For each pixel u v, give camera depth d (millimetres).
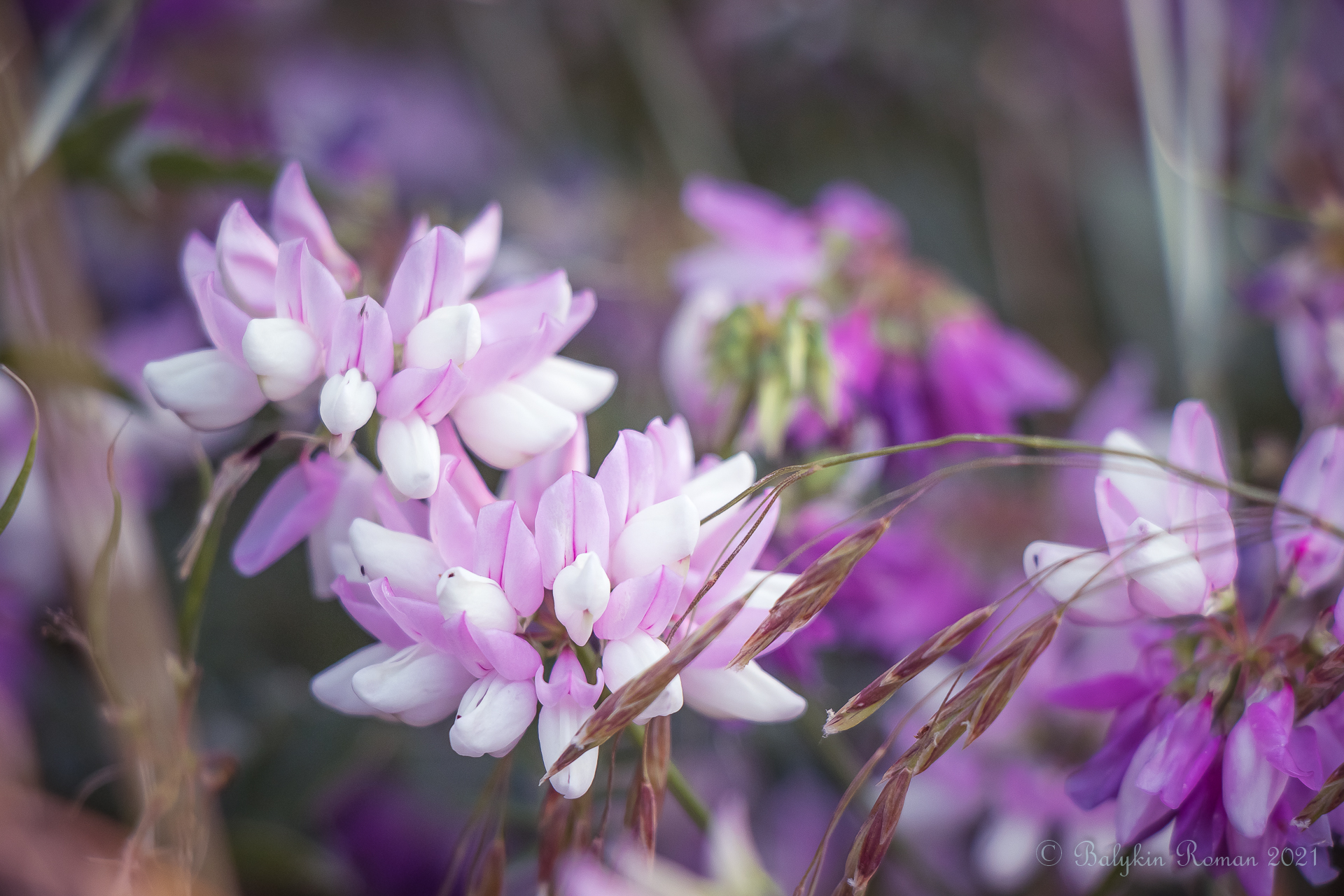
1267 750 211
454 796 292
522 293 219
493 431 214
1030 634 210
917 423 300
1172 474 220
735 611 206
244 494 321
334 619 315
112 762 268
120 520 218
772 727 292
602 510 210
